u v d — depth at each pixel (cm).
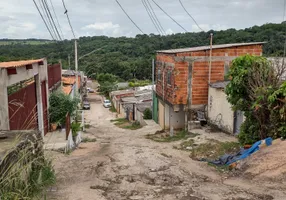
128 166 718
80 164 723
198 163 791
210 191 514
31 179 412
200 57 1485
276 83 862
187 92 1510
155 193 509
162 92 1806
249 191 509
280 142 729
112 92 4850
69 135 1082
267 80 878
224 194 497
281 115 748
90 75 6153
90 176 614
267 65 910
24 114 923
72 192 502
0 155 392
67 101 1301
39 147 501
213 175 650
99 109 4006
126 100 3503
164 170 682
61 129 1245
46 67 1222
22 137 479
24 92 929
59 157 794
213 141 1108
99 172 652
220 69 1504
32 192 397
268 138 771
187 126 1507
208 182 584
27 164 387
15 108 827
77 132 1298
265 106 826
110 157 836
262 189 518
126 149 1009
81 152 968
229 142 1045
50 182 485
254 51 1516
